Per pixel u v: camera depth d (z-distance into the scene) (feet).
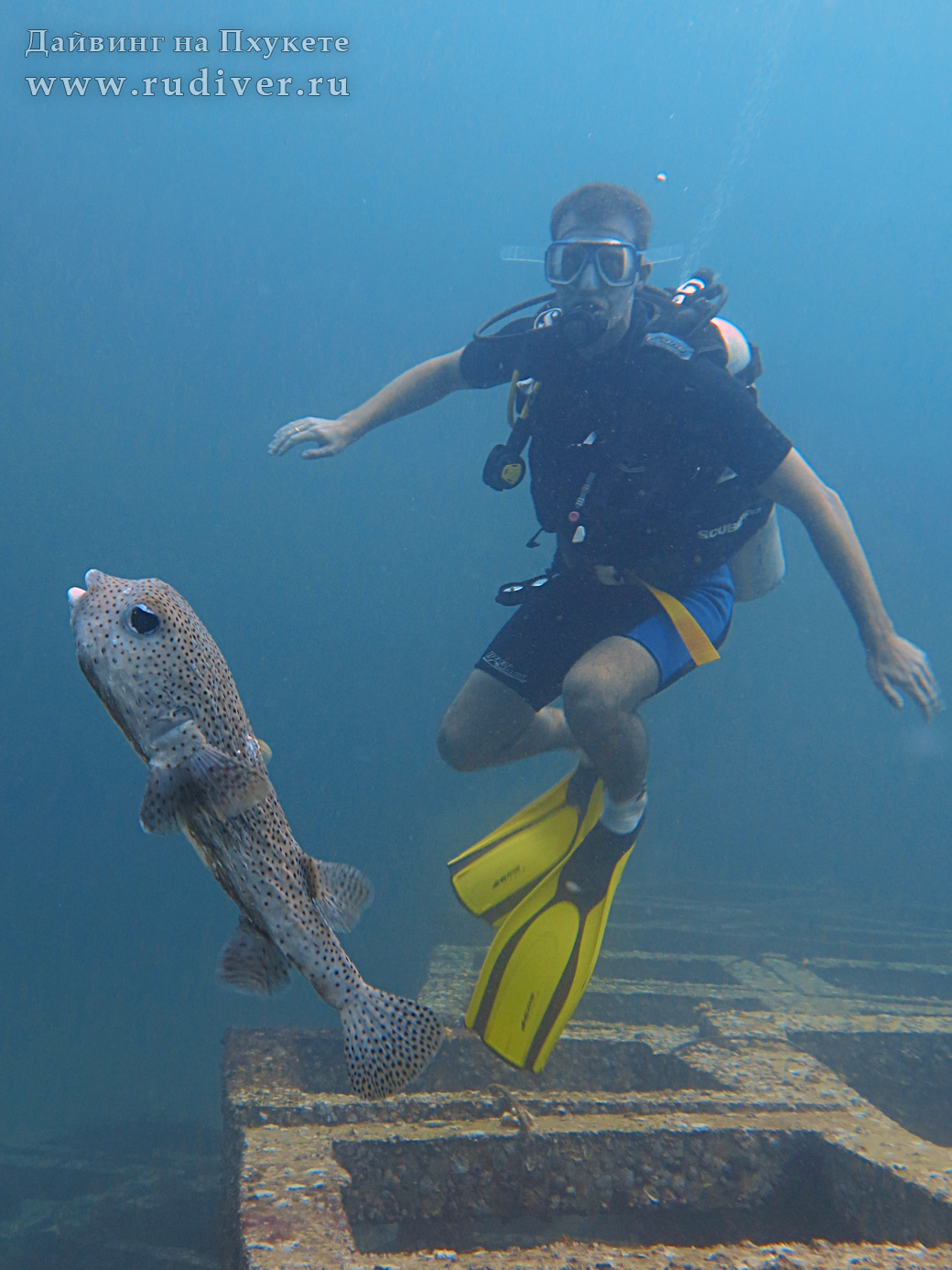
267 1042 13.34
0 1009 60.85
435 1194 9.84
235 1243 8.50
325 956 2.14
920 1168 9.27
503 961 10.44
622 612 10.46
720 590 10.79
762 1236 10.59
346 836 91.20
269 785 2.12
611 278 9.36
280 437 11.23
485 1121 10.60
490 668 10.87
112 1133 25.70
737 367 10.20
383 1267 7.03
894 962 24.61
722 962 22.80
